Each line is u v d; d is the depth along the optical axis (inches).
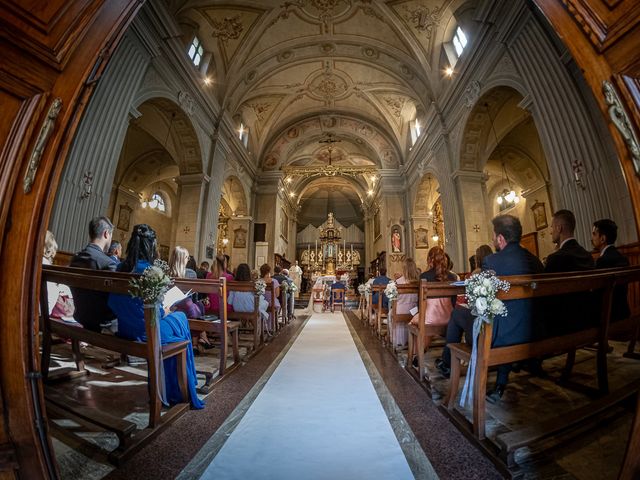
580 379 108.3
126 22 58.5
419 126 522.3
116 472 60.2
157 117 346.9
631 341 133.3
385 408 92.9
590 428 73.0
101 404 88.5
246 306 179.2
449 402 86.9
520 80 237.5
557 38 201.2
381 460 65.5
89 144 204.4
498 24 246.4
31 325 48.6
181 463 63.7
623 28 41.8
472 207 347.9
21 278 47.9
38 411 48.0
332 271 872.9
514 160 470.3
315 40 443.8
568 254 105.3
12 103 46.8
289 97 565.0
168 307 100.4
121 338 84.2
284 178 712.4
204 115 385.7
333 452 68.5
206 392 105.0
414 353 139.3
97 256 109.8
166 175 581.0
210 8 347.6
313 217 1184.2
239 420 84.3
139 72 251.3
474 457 66.4
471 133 342.3
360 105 586.9
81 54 53.4
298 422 83.4
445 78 382.9
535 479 57.0
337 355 163.9
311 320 333.4
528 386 104.5
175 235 374.0
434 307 129.6
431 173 450.0
